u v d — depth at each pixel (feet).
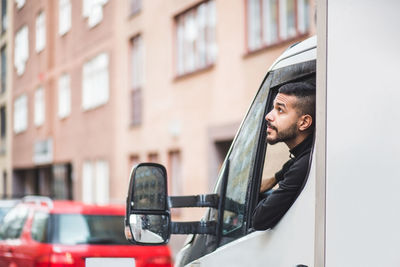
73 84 105.50
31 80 124.77
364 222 8.18
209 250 11.53
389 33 8.18
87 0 98.48
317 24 9.20
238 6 60.34
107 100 92.02
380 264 7.95
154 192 10.55
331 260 8.54
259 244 10.07
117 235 29.32
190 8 68.69
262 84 11.12
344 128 8.57
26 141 129.70
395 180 7.91
